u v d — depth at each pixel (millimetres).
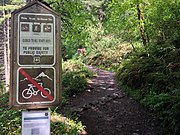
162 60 2322
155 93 1896
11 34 921
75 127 1544
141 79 2379
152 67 2379
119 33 5238
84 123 1736
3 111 1884
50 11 967
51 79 969
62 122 1598
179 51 2213
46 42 962
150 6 2926
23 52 936
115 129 1637
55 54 974
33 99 948
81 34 2672
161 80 2006
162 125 1564
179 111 1460
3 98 2404
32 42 946
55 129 1480
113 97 2291
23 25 935
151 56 2551
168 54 2295
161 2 2625
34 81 948
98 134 1573
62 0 2516
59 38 980
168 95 1670
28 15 941
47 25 963
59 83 981
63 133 1458
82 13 2572
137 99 2115
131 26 3500
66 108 2051
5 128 1497
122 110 1950
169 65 2123
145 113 1826
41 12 955
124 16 3564
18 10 928
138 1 3068
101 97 2357
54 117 1706
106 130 1628
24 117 927
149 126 1633
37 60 952
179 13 2436
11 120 1582
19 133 1433
